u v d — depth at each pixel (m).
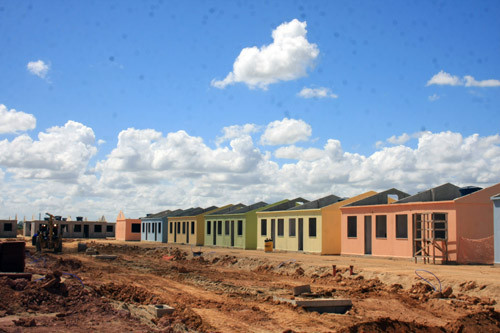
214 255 40.97
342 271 27.05
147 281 25.25
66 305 14.62
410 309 17.95
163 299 19.08
